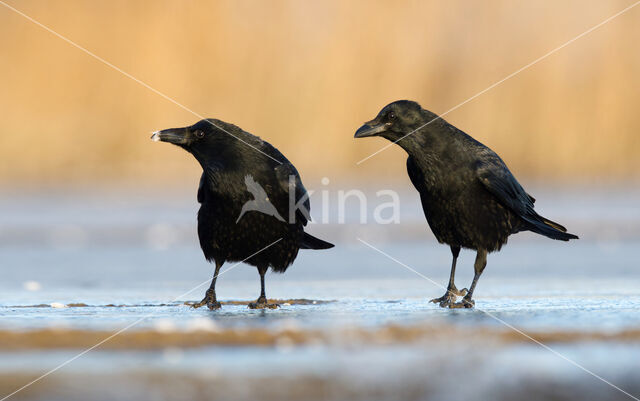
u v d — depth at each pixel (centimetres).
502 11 3553
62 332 410
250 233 674
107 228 2164
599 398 285
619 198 3017
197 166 3447
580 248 1698
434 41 3528
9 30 3488
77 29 3475
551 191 3281
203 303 659
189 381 300
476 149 707
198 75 3422
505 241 724
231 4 3481
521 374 314
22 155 3388
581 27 3522
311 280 1041
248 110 3400
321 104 3397
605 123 3444
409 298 739
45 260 1463
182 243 1892
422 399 274
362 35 3484
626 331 416
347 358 348
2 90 3431
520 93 3512
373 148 3419
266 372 314
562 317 482
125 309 613
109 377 307
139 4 3459
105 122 3419
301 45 3462
